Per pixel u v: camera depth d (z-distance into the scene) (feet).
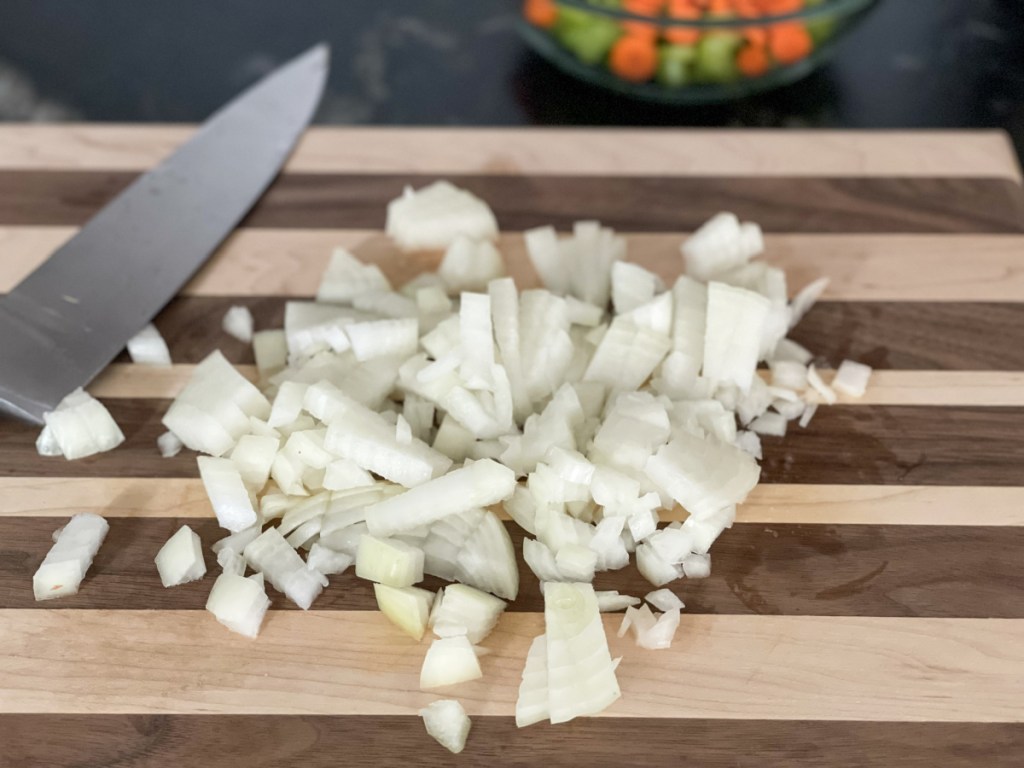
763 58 1.66
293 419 1.22
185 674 1.07
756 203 1.47
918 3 1.96
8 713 1.05
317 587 1.12
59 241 1.42
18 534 1.17
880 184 1.49
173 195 1.43
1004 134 1.54
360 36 1.88
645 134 1.55
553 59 1.77
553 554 1.14
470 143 1.54
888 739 1.04
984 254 1.41
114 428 1.23
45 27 1.87
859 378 1.29
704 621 1.11
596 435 1.20
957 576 1.14
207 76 1.79
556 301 1.30
